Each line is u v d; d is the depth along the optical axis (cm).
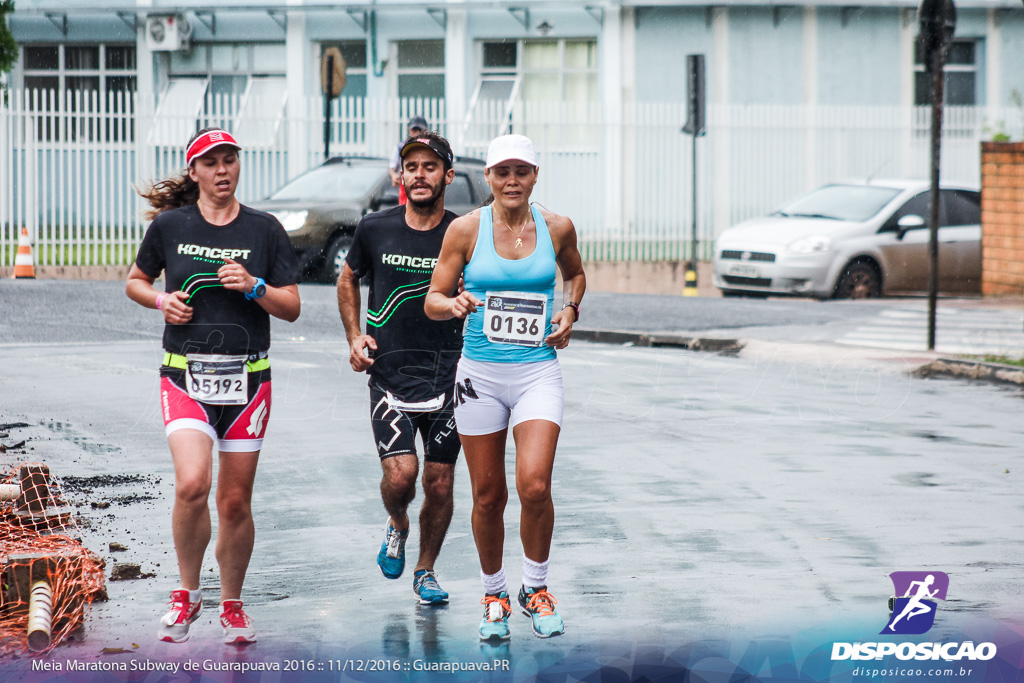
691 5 6519
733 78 6575
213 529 1510
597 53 6612
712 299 4306
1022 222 4547
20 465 1689
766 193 5741
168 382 1150
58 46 6988
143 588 1284
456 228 1186
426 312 1197
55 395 2333
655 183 5631
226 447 1163
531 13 6594
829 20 6662
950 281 4641
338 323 3375
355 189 4375
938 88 3175
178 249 1148
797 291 4372
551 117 5522
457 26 6638
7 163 4844
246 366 1155
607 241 5600
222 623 1162
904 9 6750
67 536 1407
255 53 6881
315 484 1755
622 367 2912
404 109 5397
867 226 4494
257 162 5350
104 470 1778
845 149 5834
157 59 6919
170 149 5072
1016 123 6159
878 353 3067
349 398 2392
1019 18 6975
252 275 1150
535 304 1170
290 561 1405
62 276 4831
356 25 6744
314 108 5372
